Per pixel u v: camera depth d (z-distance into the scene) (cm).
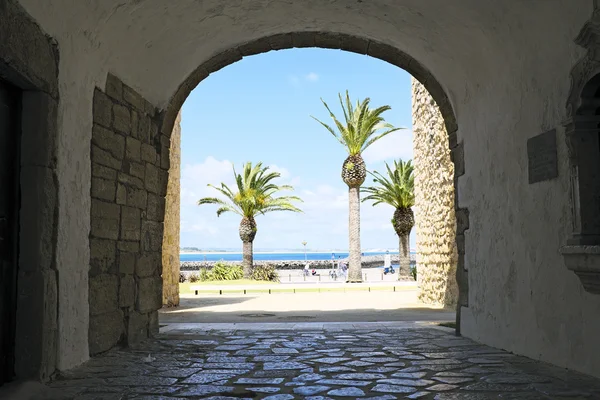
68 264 489
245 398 383
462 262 710
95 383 432
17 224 439
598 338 428
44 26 445
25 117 444
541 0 469
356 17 734
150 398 385
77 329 505
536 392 394
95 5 494
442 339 673
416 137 1484
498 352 570
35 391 404
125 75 623
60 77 475
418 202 1476
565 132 461
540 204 514
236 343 641
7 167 431
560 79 479
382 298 1638
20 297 434
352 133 2738
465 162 707
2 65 389
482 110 652
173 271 1363
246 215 2959
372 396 386
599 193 437
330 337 691
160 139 736
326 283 2797
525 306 542
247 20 728
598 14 400
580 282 450
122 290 610
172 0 588
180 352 580
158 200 728
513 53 557
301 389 407
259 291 2078
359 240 2800
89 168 535
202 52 754
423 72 784
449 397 382
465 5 574
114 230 592
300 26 776
